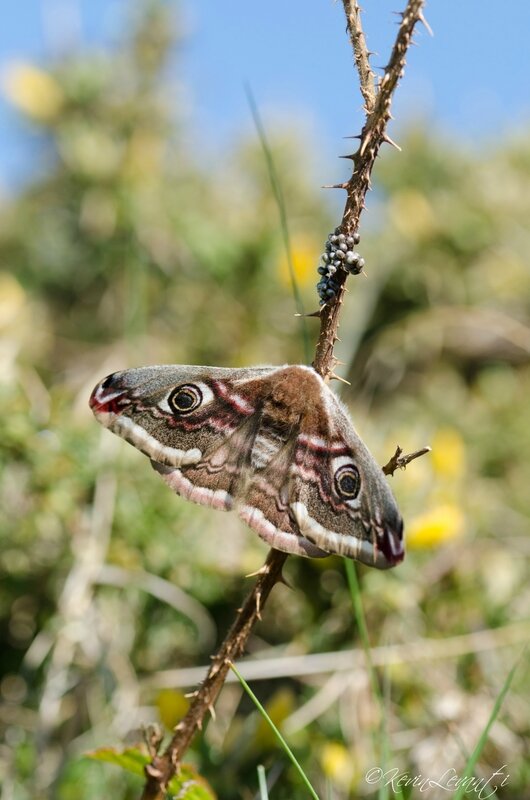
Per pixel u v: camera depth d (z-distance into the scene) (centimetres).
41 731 65
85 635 66
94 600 67
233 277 90
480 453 84
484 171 98
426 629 68
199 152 100
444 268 92
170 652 69
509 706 66
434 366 92
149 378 53
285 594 68
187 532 69
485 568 70
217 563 68
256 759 64
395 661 66
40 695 66
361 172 52
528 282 93
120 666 67
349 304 90
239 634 52
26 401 69
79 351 89
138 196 90
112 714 66
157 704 65
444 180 99
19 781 64
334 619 67
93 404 52
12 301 80
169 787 55
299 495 52
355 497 52
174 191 93
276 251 89
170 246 90
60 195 93
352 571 57
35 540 67
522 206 95
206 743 64
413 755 65
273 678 68
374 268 92
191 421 53
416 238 92
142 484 69
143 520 68
